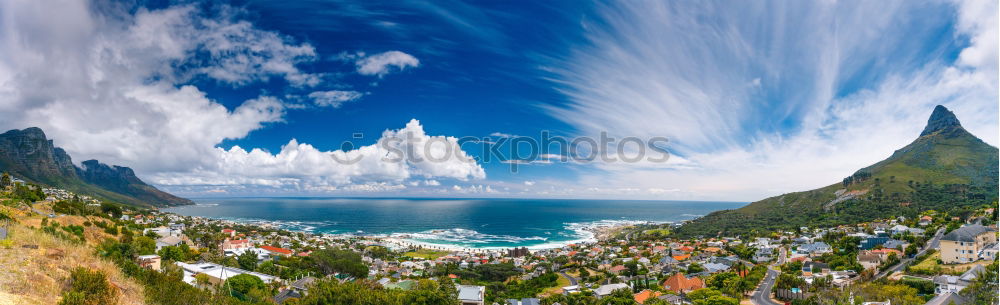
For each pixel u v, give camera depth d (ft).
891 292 222.07
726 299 254.27
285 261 383.65
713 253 518.78
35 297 74.74
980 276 209.36
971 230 320.09
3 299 69.87
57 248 102.58
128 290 96.37
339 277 342.03
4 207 255.09
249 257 327.67
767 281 331.98
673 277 330.54
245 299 191.01
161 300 100.01
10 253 91.56
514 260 524.11
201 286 185.68
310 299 173.78
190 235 516.73
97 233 266.36
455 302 218.79
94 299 80.18
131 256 197.57
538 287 360.48
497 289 350.84
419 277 375.04
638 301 279.90
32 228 119.03
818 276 316.60
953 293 206.08
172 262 241.76
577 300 293.02
